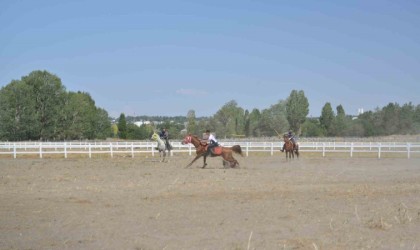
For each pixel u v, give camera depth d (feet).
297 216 49.44
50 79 294.46
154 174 89.15
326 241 40.27
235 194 63.16
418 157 146.41
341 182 78.23
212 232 42.73
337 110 360.07
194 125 349.41
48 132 291.58
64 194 62.59
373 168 107.24
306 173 93.04
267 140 216.95
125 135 374.63
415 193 65.41
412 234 42.96
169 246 38.34
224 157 102.83
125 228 43.88
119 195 61.87
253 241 39.93
